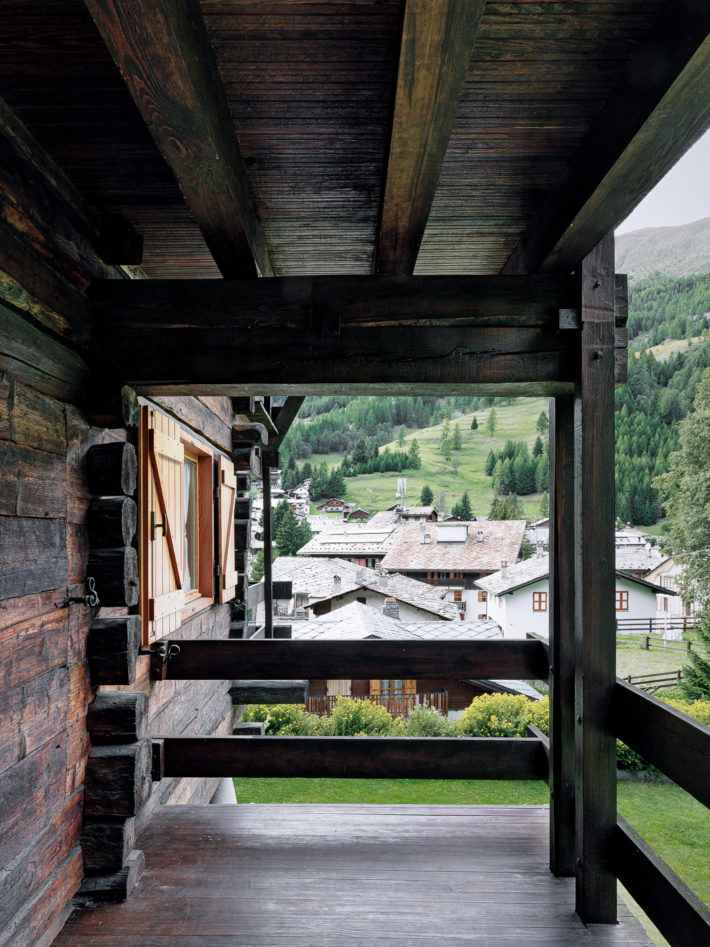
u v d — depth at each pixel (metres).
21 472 1.81
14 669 1.76
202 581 4.10
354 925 2.07
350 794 8.28
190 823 2.82
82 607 2.24
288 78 1.53
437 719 12.21
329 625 19.72
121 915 2.12
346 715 12.03
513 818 2.90
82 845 2.22
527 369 2.22
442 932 2.03
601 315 2.15
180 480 3.34
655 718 1.79
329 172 1.97
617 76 1.54
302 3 1.28
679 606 30.50
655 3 1.30
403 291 2.23
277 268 2.82
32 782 1.86
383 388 2.32
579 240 2.01
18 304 1.76
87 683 2.27
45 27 1.37
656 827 8.85
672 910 1.67
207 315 2.26
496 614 32.72
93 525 2.27
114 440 2.56
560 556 2.46
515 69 1.51
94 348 2.27
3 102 1.65
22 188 1.76
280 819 2.87
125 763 2.25
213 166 1.58
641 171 1.60
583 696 2.07
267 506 5.95
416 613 28.72
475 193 2.13
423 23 1.11
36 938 1.88
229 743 2.80
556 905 2.19
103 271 2.41
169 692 3.37
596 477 2.11
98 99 1.63
